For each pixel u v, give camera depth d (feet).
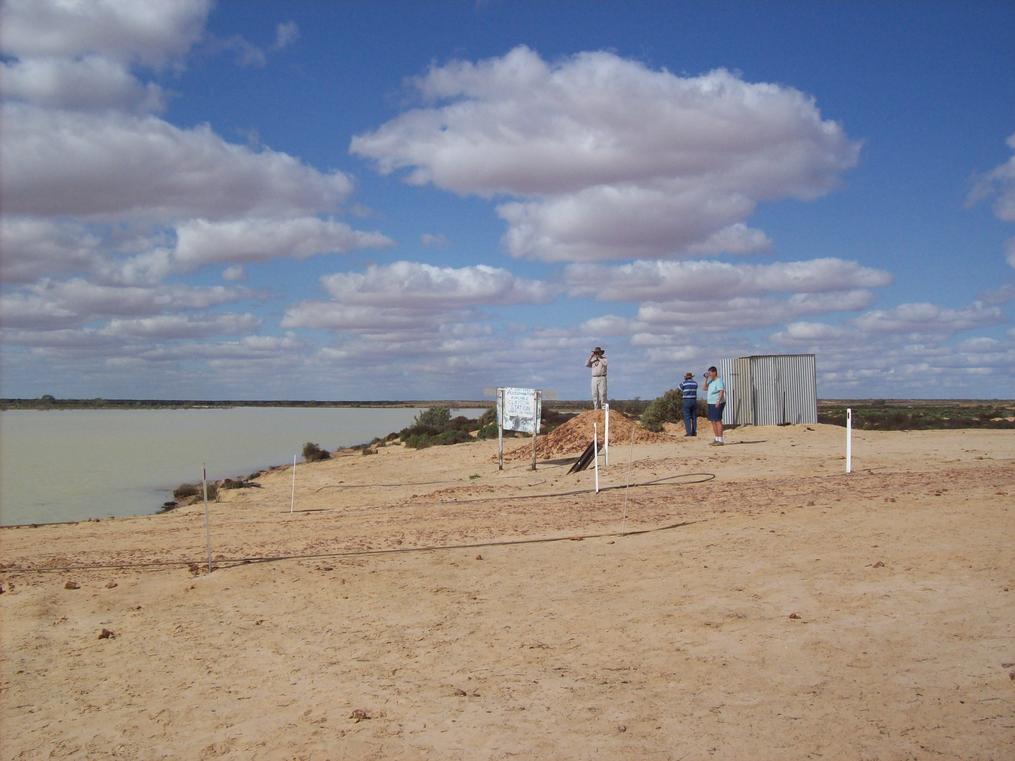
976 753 16.70
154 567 42.70
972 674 20.51
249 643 28.45
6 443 233.35
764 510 45.80
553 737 19.19
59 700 24.04
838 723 18.54
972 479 53.21
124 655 27.91
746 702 20.16
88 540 58.95
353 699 22.67
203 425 379.55
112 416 558.97
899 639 23.31
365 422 418.51
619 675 22.74
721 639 24.73
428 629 28.48
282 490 96.37
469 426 179.22
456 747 19.13
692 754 17.76
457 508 60.85
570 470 78.69
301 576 37.32
